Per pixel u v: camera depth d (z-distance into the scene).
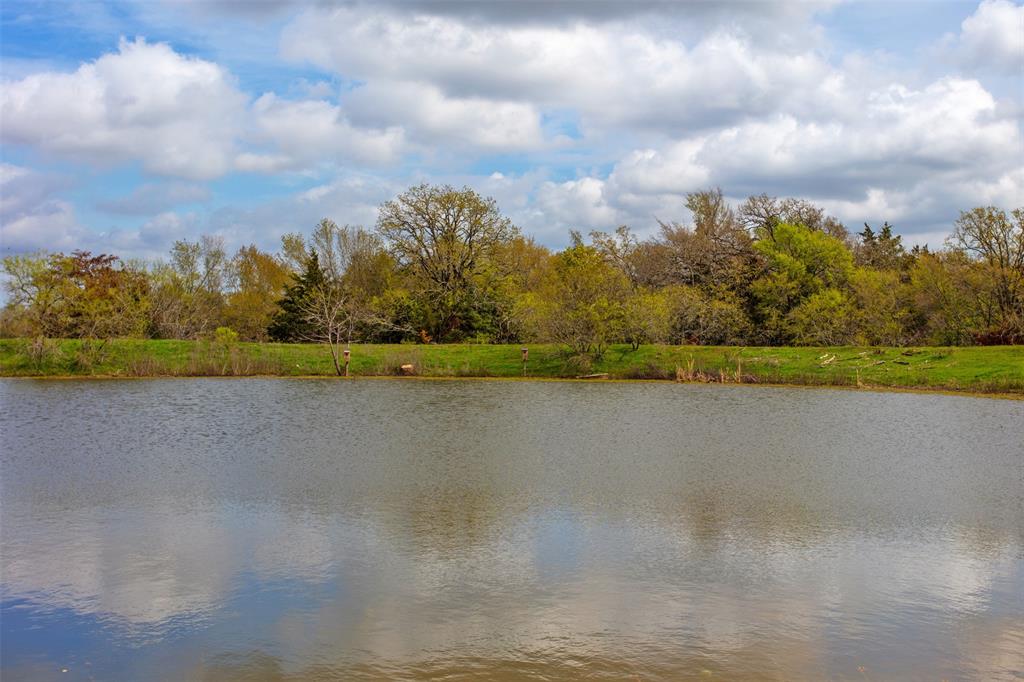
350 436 26.62
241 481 19.50
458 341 62.75
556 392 41.72
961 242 54.28
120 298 54.88
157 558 13.63
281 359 52.53
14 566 13.27
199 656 10.07
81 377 48.69
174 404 35.69
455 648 10.24
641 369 49.72
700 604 11.70
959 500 18.09
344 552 13.96
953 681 9.46
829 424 29.80
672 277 67.12
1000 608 11.65
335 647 10.27
